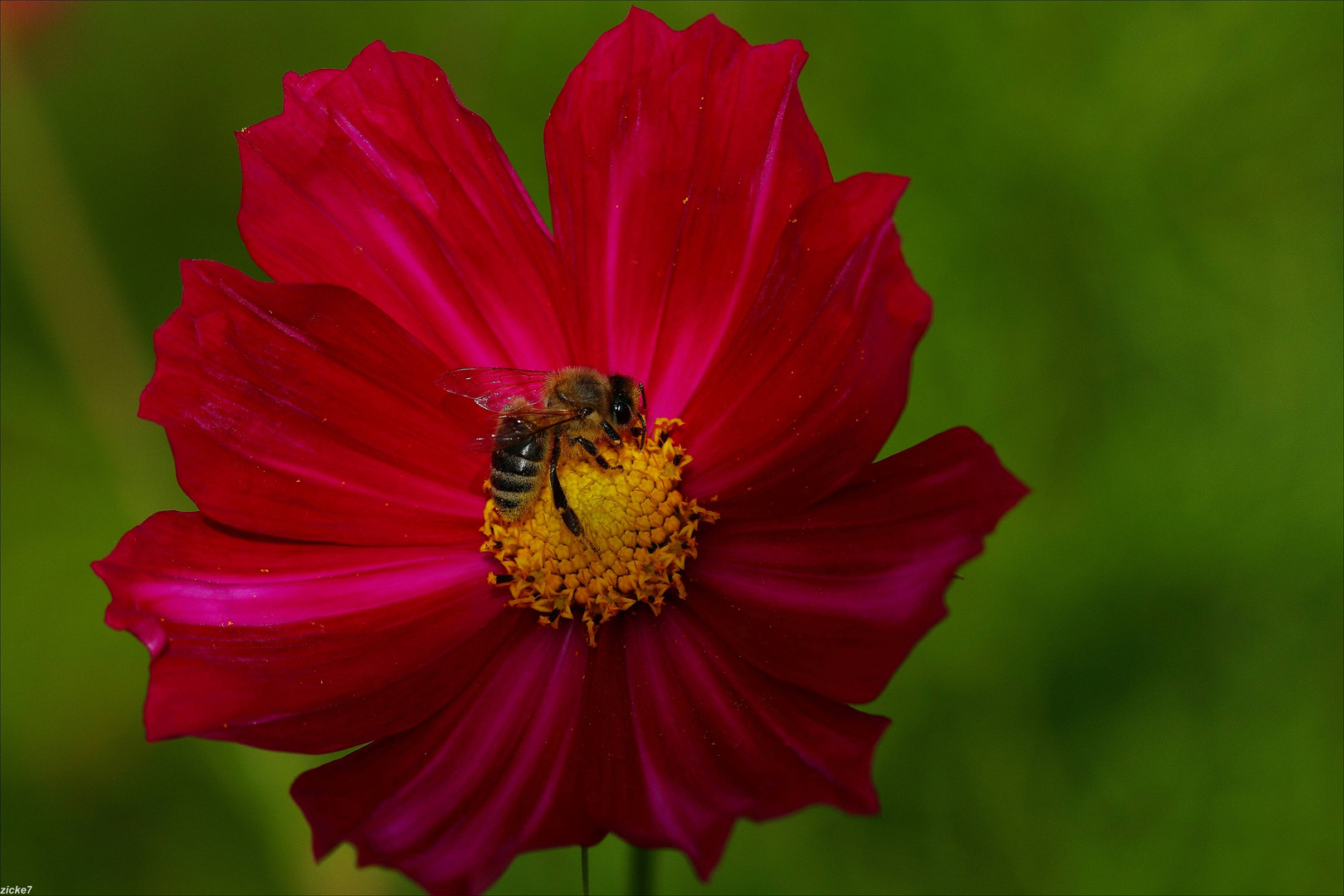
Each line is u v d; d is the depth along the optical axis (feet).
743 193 0.73
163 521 0.71
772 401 0.72
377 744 0.70
